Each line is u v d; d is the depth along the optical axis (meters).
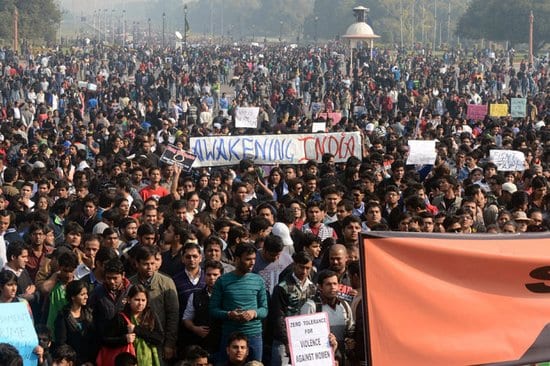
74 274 13.69
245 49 148.12
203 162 25.41
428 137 34.62
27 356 10.55
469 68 92.81
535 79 82.38
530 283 9.25
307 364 10.88
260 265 13.50
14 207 18.69
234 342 11.45
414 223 15.77
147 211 16.44
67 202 18.39
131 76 92.81
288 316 11.92
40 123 44.34
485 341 9.14
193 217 17.16
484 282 9.26
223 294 12.29
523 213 17.28
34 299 13.13
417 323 9.17
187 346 12.20
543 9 139.12
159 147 28.84
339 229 16.45
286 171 22.53
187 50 127.38
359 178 20.55
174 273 13.65
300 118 45.28
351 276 12.65
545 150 28.58
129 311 11.88
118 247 14.91
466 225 16.34
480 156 26.25
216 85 68.31
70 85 67.12
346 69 98.12
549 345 9.18
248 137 25.62
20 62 115.75
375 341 9.16
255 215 16.45
